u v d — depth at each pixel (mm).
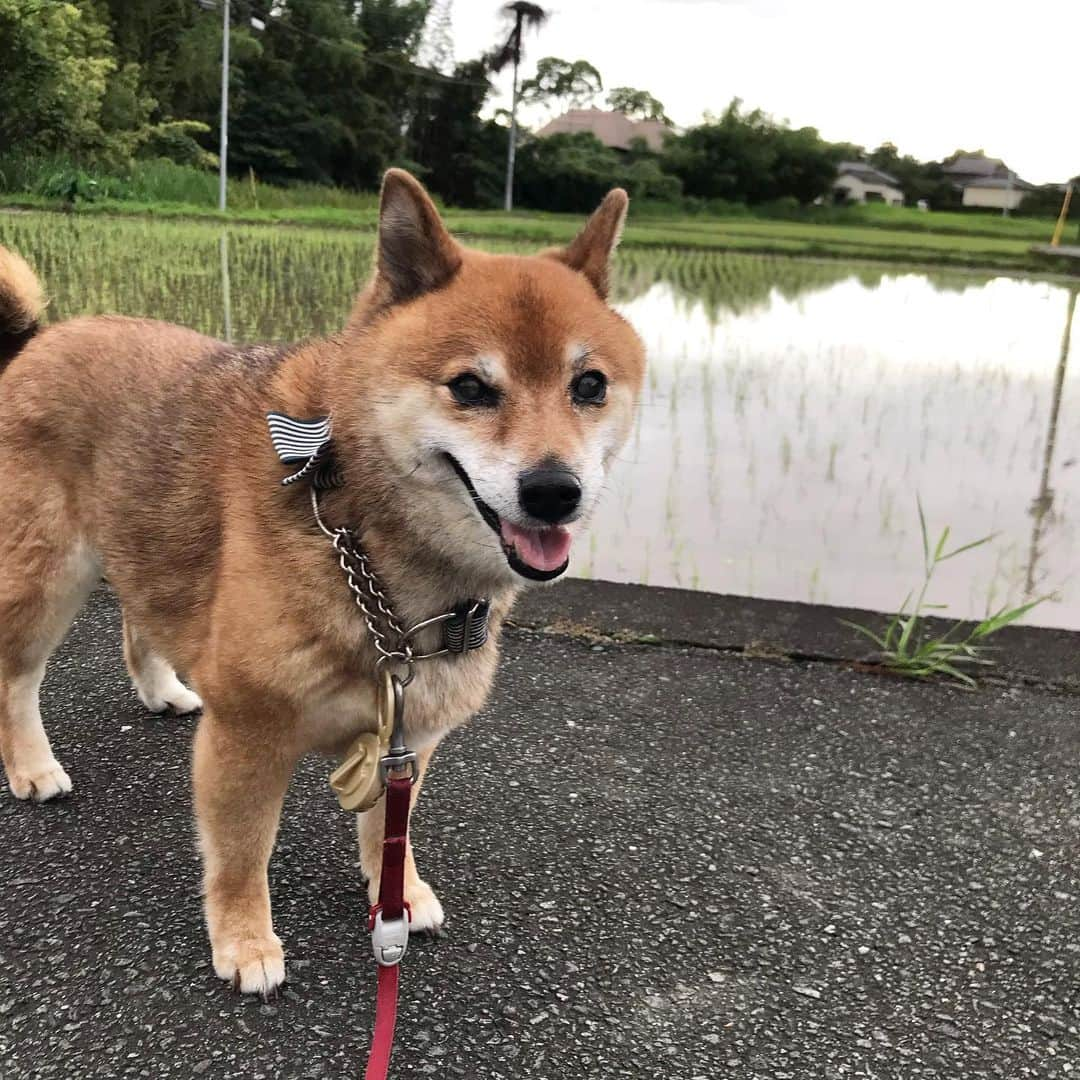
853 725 987
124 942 668
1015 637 1172
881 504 1660
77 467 755
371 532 624
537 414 619
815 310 4094
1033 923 734
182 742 902
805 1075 604
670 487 1727
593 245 729
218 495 667
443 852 778
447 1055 603
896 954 700
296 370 681
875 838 821
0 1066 573
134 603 721
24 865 731
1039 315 4184
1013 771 920
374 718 644
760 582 1347
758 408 2264
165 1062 583
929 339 3328
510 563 608
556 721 968
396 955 583
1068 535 1546
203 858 706
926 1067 613
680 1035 626
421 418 610
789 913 733
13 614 762
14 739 800
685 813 841
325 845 785
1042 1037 638
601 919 719
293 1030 612
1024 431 2127
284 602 604
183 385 725
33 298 834
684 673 1073
